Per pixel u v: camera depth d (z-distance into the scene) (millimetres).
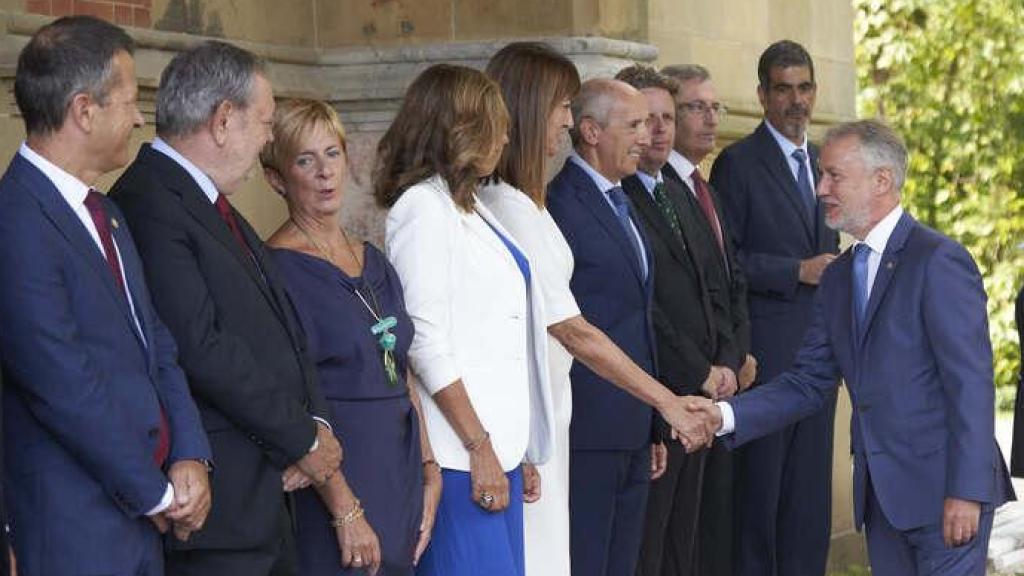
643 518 10523
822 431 12586
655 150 11039
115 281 6852
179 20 10672
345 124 11844
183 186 7371
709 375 10797
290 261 7980
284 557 7547
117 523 6758
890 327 8727
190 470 6926
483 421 8594
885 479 8758
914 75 27203
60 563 6676
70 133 6797
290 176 8133
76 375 6582
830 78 15727
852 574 14633
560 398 9539
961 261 8648
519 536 8867
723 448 11953
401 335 8195
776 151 12586
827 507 12688
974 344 8539
